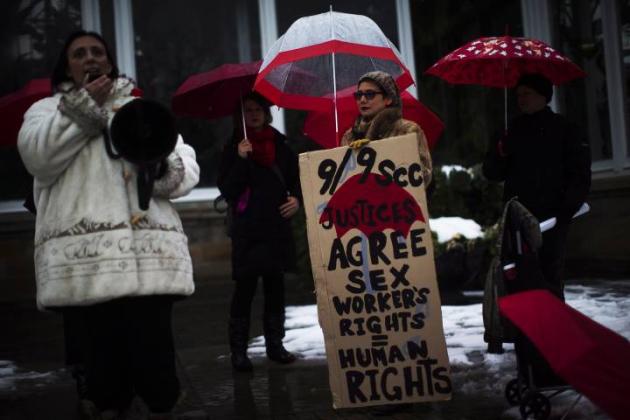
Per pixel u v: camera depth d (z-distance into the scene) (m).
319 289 4.46
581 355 2.88
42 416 4.83
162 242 3.81
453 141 11.40
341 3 11.27
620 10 9.84
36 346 7.32
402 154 4.40
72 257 3.69
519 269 4.22
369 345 4.43
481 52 5.52
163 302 3.90
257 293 10.00
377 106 4.66
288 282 10.57
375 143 4.43
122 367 4.04
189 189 4.01
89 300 3.66
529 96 5.51
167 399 3.95
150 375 3.89
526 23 11.21
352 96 5.62
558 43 10.99
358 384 4.43
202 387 5.34
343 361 4.44
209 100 5.85
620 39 9.86
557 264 5.50
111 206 3.73
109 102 3.86
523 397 4.11
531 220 4.18
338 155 4.46
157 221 3.83
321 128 5.91
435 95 11.40
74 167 3.77
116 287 3.65
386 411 4.43
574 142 5.44
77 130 3.65
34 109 3.81
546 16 11.08
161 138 3.63
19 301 9.95
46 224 3.79
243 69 5.69
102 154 3.78
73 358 4.86
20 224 9.95
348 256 4.44
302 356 6.05
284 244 5.73
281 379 5.40
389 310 4.41
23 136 3.70
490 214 9.74
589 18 10.33
